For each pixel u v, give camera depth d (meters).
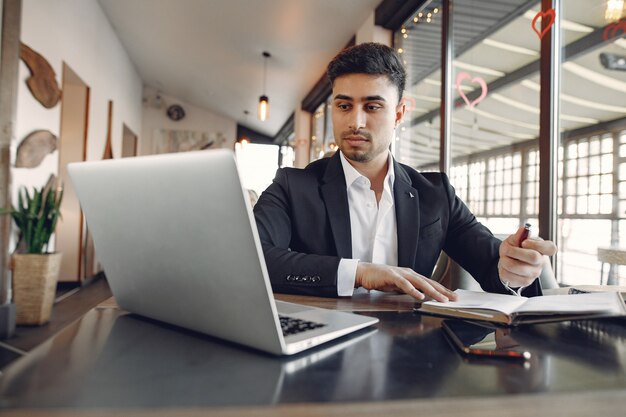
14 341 2.59
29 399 0.32
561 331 0.59
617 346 0.52
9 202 2.81
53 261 3.07
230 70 6.57
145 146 9.08
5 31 2.74
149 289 0.56
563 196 2.12
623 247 2.18
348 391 0.35
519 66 2.71
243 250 0.42
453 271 1.25
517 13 2.70
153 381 0.37
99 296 4.18
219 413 0.31
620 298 0.68
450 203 1.23
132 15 5.32
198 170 0.43
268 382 0.37
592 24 2.12
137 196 0.51
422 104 3.67
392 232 1.19
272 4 4.23
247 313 0.45
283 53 5.42
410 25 3.77
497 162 2.83
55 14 3.55
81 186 0.59
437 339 0.54
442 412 0.33
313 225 1.14
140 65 7.54
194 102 9.16
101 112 5.25
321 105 6.84
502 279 0.87
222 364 0.42
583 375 0.40
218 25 5.05
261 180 9.97
